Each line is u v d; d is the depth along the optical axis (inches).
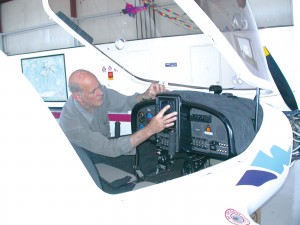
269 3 138.6
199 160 54.6
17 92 27.9
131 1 154.6
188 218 35.4
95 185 32.7
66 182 29.8
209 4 46.6
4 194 27.0
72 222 29.4
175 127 52.0
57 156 29.4
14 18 245.6
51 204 28.8
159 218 33.9
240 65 47.1
